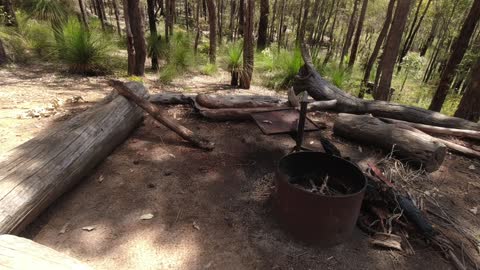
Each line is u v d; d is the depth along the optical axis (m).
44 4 7.06
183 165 2.91
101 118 2.91
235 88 6.48
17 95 4.52
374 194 2.34
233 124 3.87
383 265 1.99
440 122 3.95
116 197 2.42
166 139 3.38
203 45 11.42
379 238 2.14
